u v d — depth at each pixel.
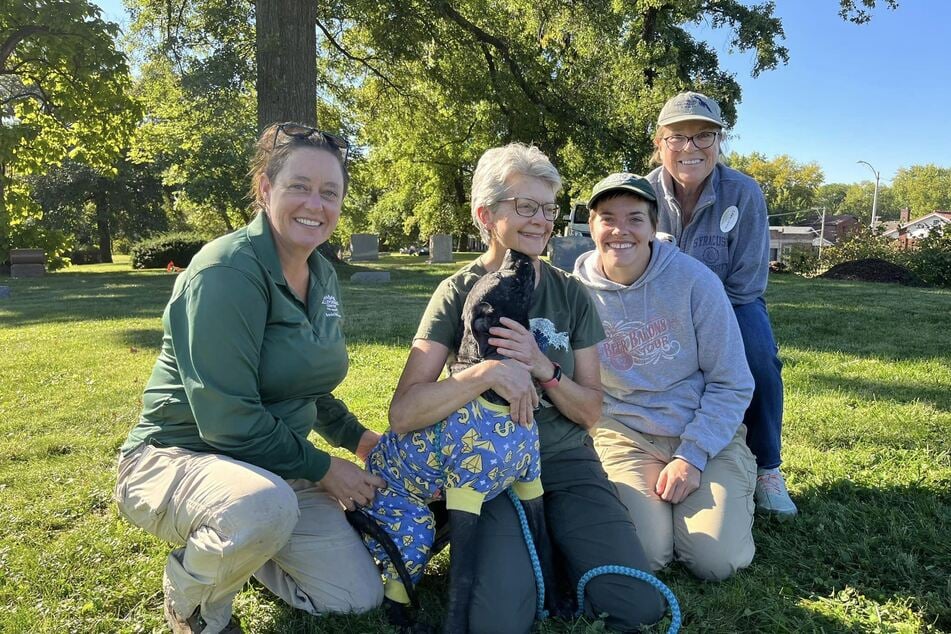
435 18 16.66
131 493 2.15
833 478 3.28
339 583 2.21
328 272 2.48
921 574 2.44
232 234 2.25
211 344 2.05
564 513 2.38
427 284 15.08
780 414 3.04
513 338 2.16
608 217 2.71
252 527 1.91
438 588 2.47
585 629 2.14
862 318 8.84
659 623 2.16
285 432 2.17
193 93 13.37
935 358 6.16
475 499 2.14
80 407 5.01
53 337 8.41
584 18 16.81
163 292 15.27
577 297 2.54
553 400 2.37
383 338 7.49
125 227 42.53
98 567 2.59
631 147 18.83
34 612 2.29
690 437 2.68
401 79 19.62
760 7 21.95
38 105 20.91
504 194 2.28
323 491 2.40
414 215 37.03
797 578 2.49
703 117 3.00
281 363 2.21
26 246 22.83
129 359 6.89
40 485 3.44
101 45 18.69
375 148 30.62
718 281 2.80
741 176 3.19
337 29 18.25
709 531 2.50
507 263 2.25
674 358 2.82
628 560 2.23
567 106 19.11
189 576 1.99
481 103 19.39
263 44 12.19
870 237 20.75
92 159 22.08
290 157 2.20
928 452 3.58
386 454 2.33
